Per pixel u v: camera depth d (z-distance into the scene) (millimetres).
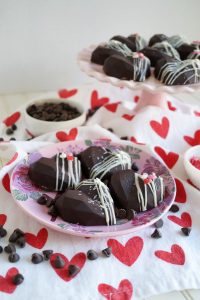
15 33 686
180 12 782
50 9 685
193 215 459
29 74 734
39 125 574
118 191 437
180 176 526
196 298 373
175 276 381
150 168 500
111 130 604
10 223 428
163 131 593
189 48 626
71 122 584
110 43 610
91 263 388
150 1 748
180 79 549
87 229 403
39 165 455
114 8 728
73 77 766
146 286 369
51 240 411
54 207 420
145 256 401
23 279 363
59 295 353
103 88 728
